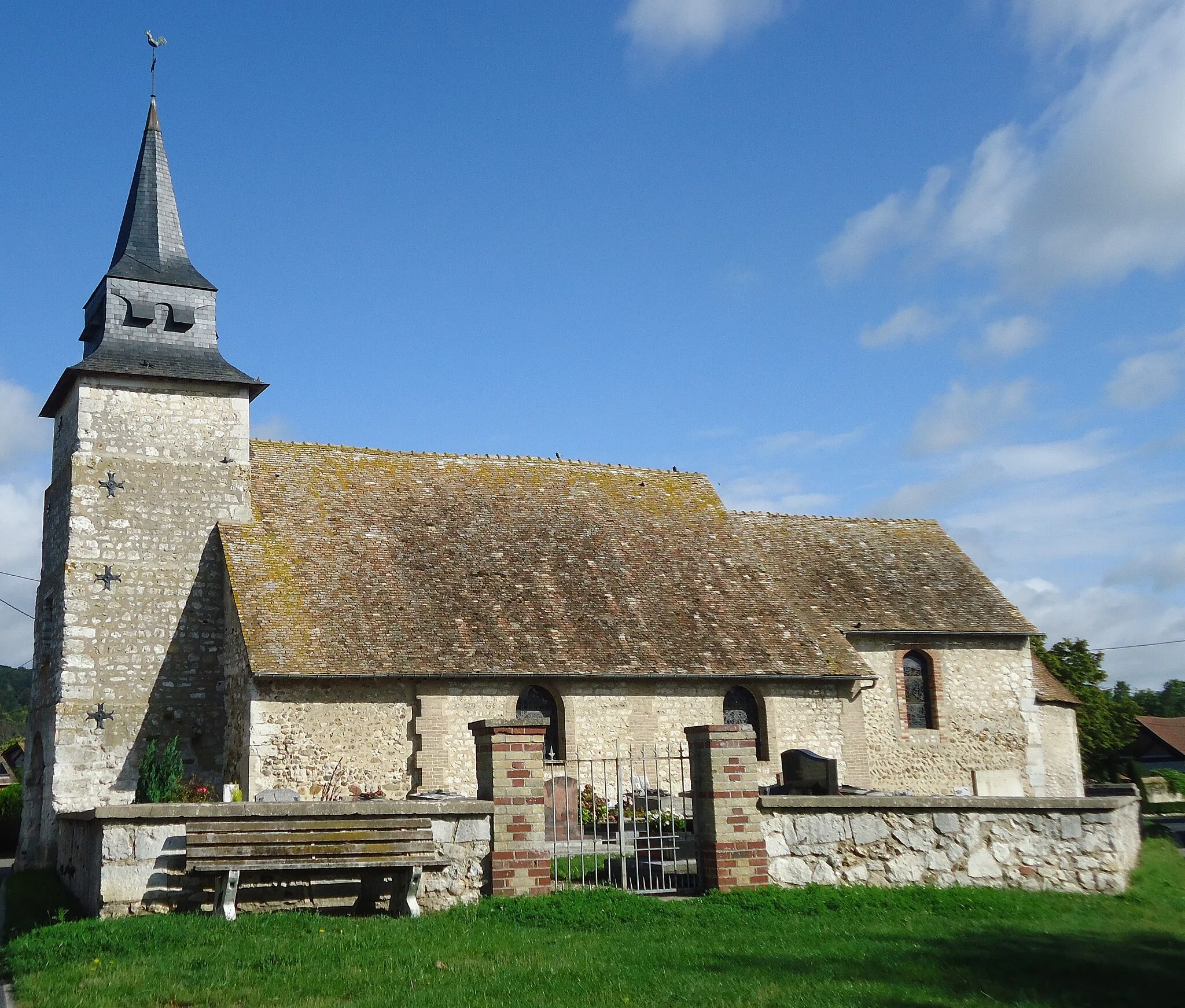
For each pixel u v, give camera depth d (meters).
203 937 10.08
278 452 25.50
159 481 23.09
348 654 20.83
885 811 13.51
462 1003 8.10
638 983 8.75
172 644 22.41
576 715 22.30
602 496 27.47
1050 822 14.03
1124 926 11.77
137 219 24.91
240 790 20.09
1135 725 55.06
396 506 24.98
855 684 24.78
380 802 11.95
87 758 21.30
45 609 23.97
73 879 15.37
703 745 13.04
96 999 8.26
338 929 10.61
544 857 12.35
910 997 8.52
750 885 12.69
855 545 29.77
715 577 25.81
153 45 26.28
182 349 24.25
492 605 22.97
